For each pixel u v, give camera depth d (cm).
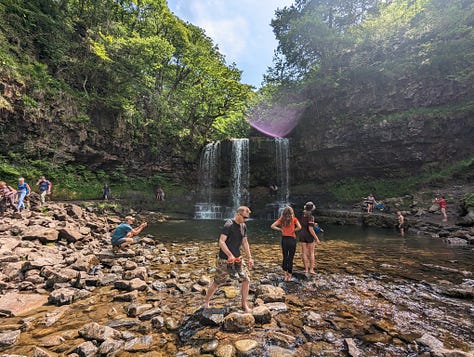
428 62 1914
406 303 419
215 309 383
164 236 1145
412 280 535
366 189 2145
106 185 1906
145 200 2111
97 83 2159
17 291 461
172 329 334
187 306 408
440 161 1859
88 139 1933
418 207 1562
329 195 2267
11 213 1020
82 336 315
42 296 441
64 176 1778
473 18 1941
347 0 2845
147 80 2473
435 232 1165
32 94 1598
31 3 1852
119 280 499
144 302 425
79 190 1839
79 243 830
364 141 2134
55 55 1889
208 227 1459
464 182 1673
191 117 2888
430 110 1886
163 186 2452
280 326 342
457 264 659
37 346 295
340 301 427
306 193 2377
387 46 2259
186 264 671
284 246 543
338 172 2338
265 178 2591
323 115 2431
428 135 1872
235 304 408
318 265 655
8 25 1653
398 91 2052
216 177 2659
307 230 584
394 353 279
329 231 1277
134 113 2231
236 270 370
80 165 1920
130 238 764
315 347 292
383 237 1090
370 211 1698
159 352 286
